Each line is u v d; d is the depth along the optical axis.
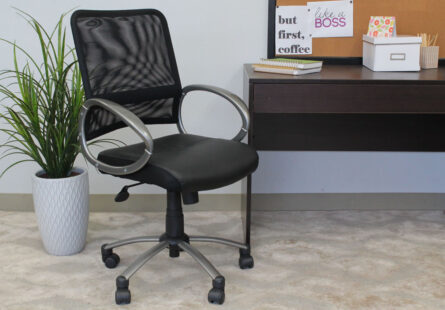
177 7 2.66
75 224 2.32
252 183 2.87
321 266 2.26
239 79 2.75
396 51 2.44
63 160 2.29
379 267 2.25
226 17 2.67
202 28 2.68
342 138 2.71
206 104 2.77
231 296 2.02
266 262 2.29
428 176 2.87
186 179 1.82
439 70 2.49
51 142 2.31
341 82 2.23
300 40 2.68
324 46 2.69
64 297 2.01
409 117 2.68
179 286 2.09
